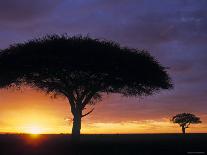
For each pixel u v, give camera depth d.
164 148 32.12
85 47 37.19
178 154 28.50
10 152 27.05
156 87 39.97
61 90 39.16
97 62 36.66
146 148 31.72
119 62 37.16
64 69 36.94
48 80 38.88
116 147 31.91
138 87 39.56
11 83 39.53
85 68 36.59
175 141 44.88
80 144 34.34
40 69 37.09
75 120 38.47
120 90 40.38
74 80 37.91
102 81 38.22
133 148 31.39
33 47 37.47
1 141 37.97
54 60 36.28
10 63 37.38
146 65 38.25
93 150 29.06
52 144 33.44
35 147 30.39
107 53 37.03
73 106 38.81
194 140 47.88
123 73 37.50
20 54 37.22
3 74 38.25
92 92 38.91
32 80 38.75
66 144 33.91
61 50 36.66
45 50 36.81
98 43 38.34
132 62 37.75
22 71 37.59
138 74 38.00
